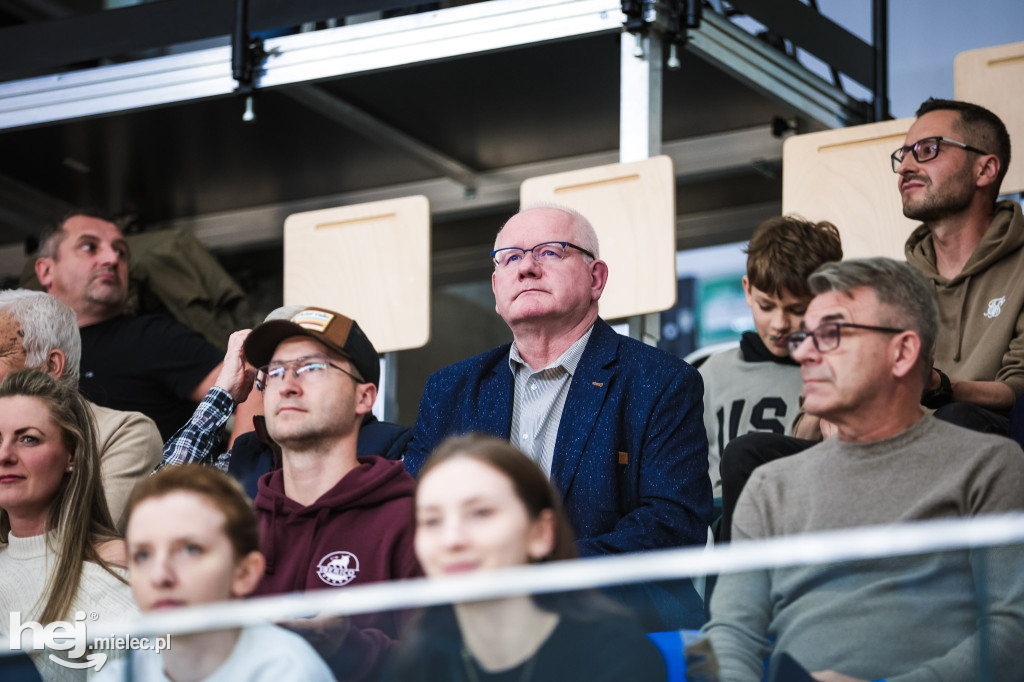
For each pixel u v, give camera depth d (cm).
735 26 1074
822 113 1141
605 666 461
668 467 707
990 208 846
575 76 1108
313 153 1250
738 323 1251
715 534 790
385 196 1310
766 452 687
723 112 1176
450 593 470
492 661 464
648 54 966
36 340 829
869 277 605
